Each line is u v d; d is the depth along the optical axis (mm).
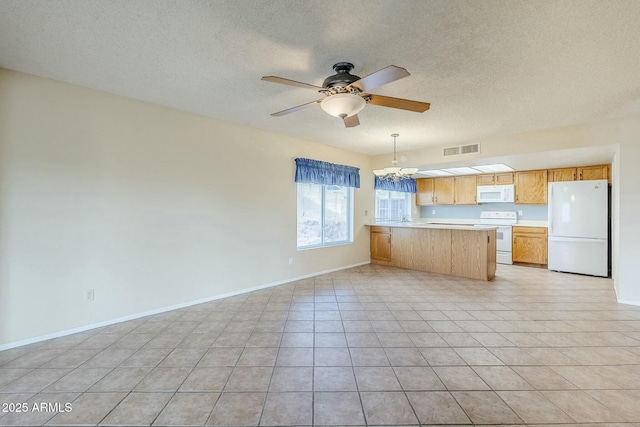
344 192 5754
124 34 1948
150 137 3203
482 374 2084
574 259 5184
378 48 2068
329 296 3900
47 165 2621
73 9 1694
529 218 6309
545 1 1588
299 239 4887
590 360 2266
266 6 1654
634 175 3512
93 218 2861
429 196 7434
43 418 1651
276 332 2787
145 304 3189
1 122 2426
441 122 3707
